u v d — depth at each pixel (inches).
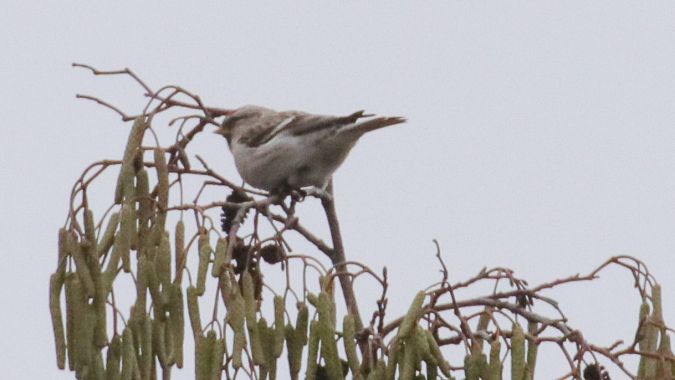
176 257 442.9
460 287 465.7
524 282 468.8
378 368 414.9
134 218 450.3
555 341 434.6
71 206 445.7
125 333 428.5
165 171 462.0
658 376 447.8
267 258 466.0
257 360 416.8
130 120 525.0
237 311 415.2
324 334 418.6
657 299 459.8
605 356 429.1
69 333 434.3
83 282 433.1
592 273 462.9
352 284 439.5
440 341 436.5
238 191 525.7
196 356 412.8
